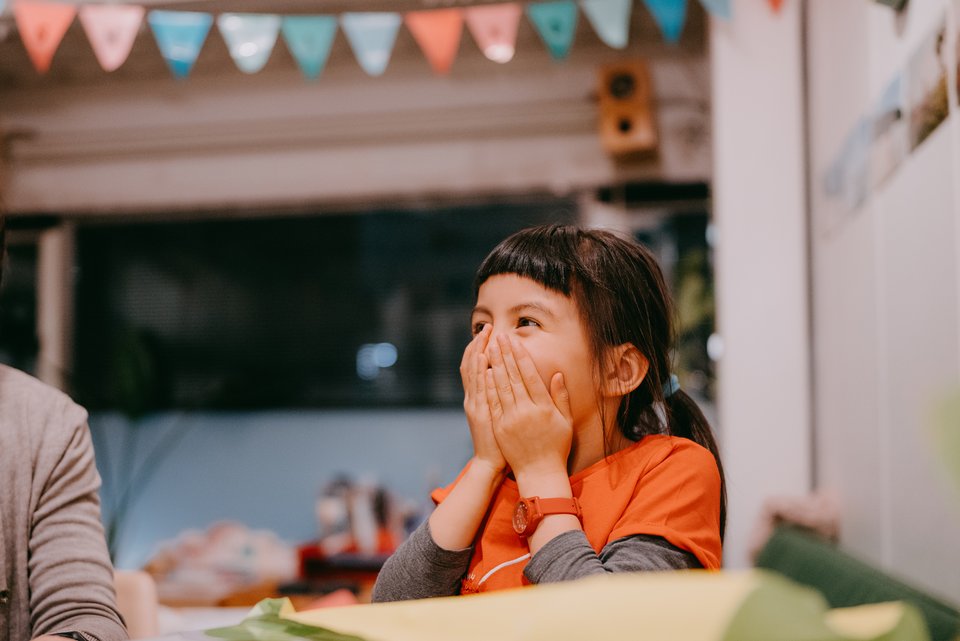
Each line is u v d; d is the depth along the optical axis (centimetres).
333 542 341
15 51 351
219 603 291
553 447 81
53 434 103
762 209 241
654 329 92
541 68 346
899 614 39
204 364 400
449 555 81
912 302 145
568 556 73
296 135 363
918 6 140
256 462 392
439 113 353
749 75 244
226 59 359
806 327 238
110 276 405
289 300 399
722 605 37
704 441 98
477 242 388
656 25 331
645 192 343
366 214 397
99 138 374
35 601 95
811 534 207
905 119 148
